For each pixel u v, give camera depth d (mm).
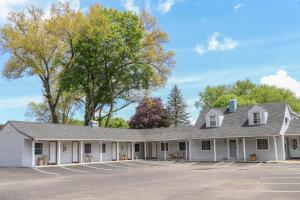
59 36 48938
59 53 49906
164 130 50250
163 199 14539
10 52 47438
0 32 46875
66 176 26875
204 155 45312
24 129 35281
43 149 36812
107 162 42031
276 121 41000
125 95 56938
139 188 18516
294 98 86062
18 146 34688
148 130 51938
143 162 43125
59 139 36719
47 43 48062
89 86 53875
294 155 42656
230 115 45719
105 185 20250
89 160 42031
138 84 55750
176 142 48812
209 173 27188
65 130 39750
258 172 26609
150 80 55312
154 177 24750
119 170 32250
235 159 42812
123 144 48344
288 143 42906
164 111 70625
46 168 32969
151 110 69375
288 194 15203
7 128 35656
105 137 43188
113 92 55469
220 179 22328
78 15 49469
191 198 14648
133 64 54375
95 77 54375
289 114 44062
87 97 55062
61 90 51125
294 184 18609
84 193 16875
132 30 52750
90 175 27422
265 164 35594
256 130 40812
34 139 34125
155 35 54844
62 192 17406
